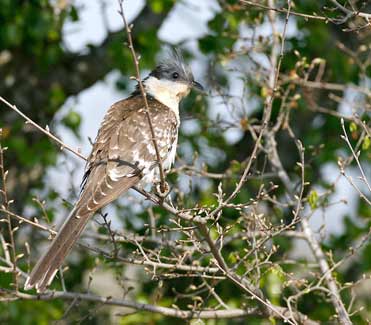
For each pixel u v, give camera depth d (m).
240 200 12.54
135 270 14.76
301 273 12.92
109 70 15.12
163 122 10.48
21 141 13.87
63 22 14.12
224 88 13.62
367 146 10.27
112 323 14.16
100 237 11.18
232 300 12.15
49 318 12.90
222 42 13.42
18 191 14.55
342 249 13.95
